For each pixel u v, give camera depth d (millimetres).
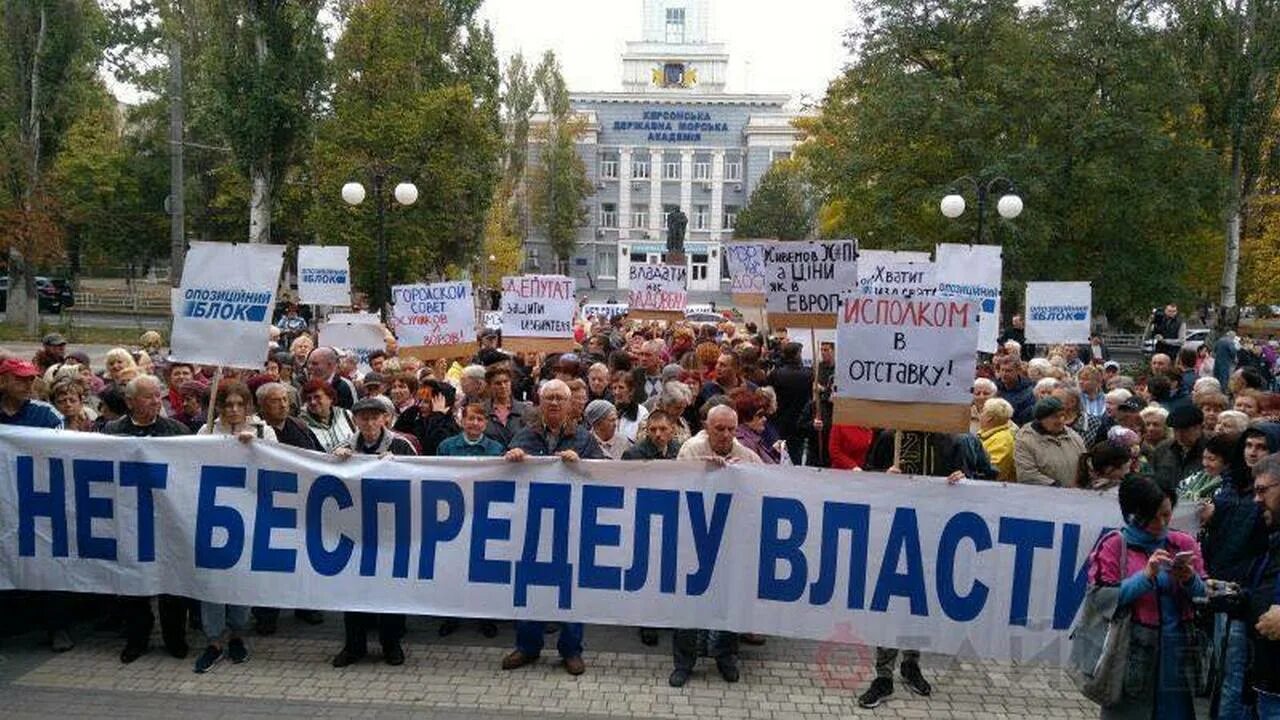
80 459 6941
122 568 6934
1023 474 7617
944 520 6523
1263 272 37562
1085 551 6398
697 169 90125
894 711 6375
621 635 7680
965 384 6449
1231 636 5262
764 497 6664
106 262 60594
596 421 7676
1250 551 5465
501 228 60125
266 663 6910
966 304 6430
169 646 6980
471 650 7254
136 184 53062
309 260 15938
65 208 38812
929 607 6551
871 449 7496
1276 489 4773
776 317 9070
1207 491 6668
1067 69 29188
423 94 31547
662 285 16625
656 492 6750
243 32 28141
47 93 36062
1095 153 28797
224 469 6922
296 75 28562
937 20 31219
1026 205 28766
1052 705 6488
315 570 6875
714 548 6719
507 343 12945
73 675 6625
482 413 7480
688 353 12508
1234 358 17500
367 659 7023
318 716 6051
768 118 87750
